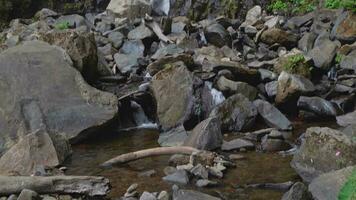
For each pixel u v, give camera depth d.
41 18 21.23
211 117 12.05
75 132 12.55
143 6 20.95
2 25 22.28
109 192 9.98
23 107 12.74
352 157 9.70
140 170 10.91
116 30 18.38
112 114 13.05
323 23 17.22
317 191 8.98
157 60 15.34
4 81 13.10
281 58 15.22
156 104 13.47
